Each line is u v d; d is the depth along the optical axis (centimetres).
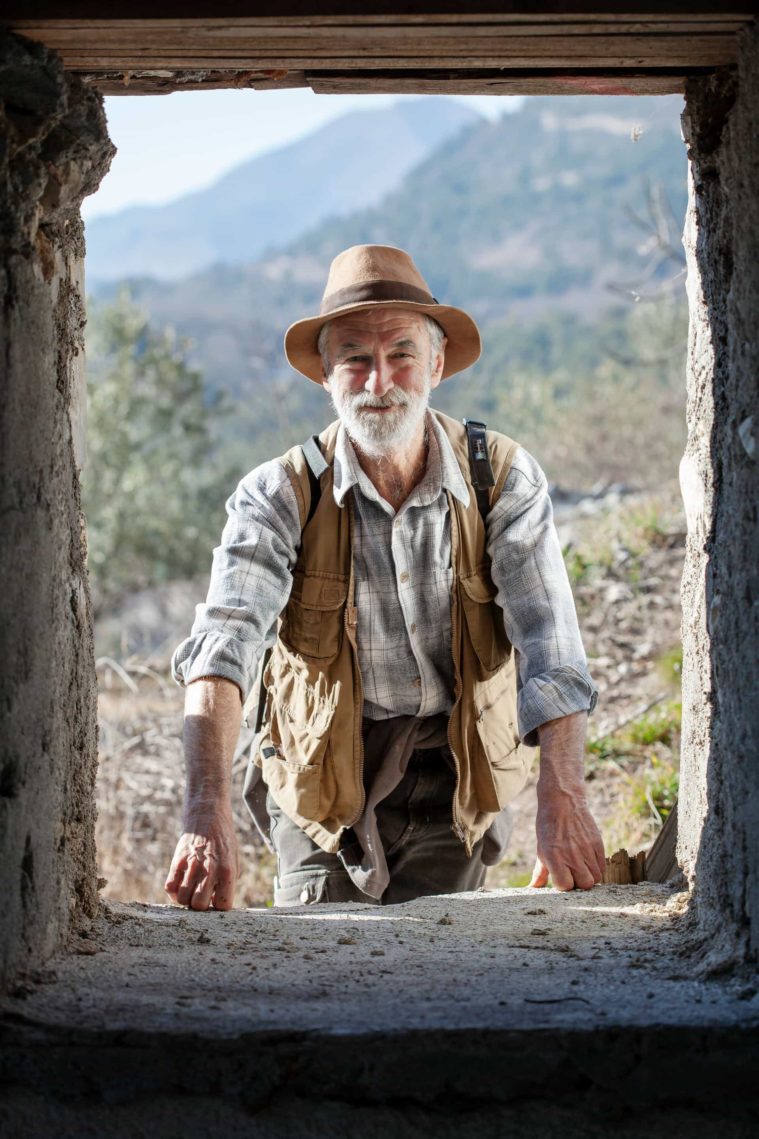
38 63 220
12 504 214
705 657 272
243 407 2412
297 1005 211
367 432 323
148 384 1675
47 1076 195
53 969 229
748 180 224
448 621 334
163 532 1486
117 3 216
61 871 244
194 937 261
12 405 214
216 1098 195
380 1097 196
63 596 247
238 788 562
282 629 337
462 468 334
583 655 329
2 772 212
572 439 1503
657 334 1948
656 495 877
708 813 252
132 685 654
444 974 231
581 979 226
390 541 329
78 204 248
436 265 14462
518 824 534
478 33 228
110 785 568
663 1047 196
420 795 348
